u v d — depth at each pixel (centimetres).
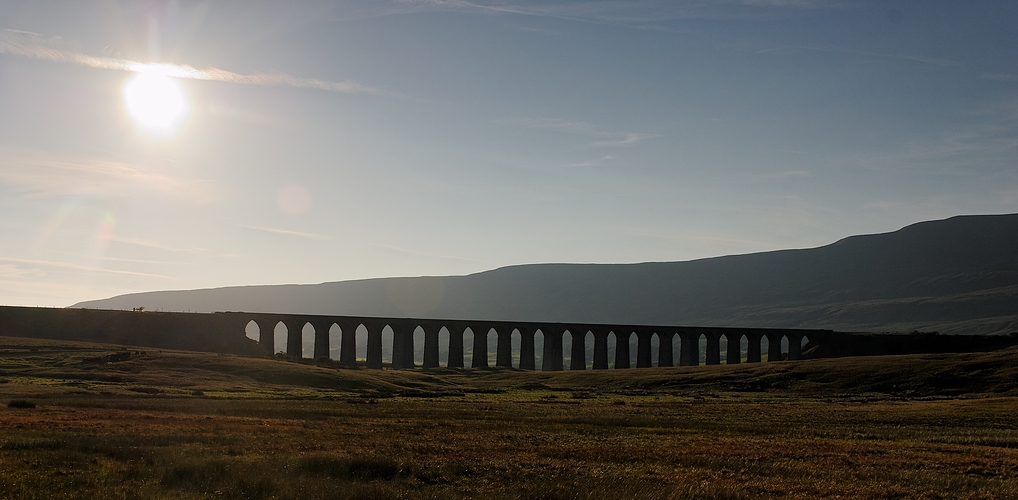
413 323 15100
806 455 4022
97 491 2427
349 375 10800
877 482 3231
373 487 2577
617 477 3005
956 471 3616
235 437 4097
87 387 8150
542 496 2602
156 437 3859
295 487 2467
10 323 13438
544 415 6688
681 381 12031
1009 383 10069
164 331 14112
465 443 4316
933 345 17400
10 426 4228
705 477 3189
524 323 16125
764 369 12512
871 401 9181
